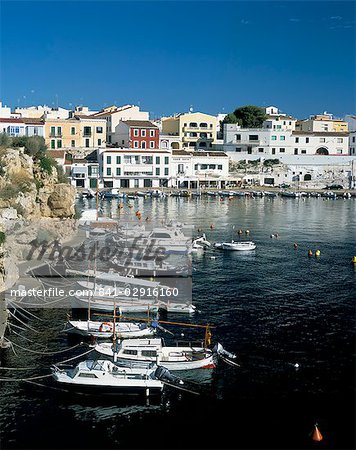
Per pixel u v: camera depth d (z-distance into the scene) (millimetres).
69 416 39656
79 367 43594
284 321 56875
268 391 43156
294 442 37156
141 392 42406
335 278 73562
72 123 183000
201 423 39188
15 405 40656
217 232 108312
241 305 61875
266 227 115375
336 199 175875
